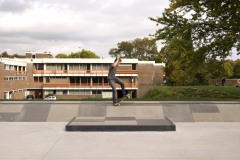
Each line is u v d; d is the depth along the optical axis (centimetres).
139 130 893
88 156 624
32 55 8056
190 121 1071
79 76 6100
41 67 6181
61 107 1151
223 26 1962
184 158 609
